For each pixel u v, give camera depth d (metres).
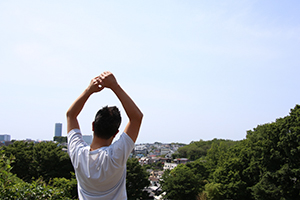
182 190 38.50
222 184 36.06
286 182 28.64
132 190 32.53
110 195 1.56
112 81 1.74
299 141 27.75
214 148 66.88
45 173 35.94
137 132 1.68
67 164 37.31
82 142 1.77
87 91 1.80
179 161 115.19
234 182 34.84
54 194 5.25
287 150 29.06
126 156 1.57
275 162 30.97
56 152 37.16
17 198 4.38
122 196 1.63
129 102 1.71
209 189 36.53
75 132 1.81
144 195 34.88
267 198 29.22
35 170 36.44
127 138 1.60
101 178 1.52
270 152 31.27
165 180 42.09
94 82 1.78
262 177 30.72
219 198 35.84
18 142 39.69
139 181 33.94
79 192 1.67
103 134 1.69
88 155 1.59
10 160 4.65
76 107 1.83
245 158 36.25
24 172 36.16
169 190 40.41
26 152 37.28
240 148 42.34
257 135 35.28
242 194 33.91
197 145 145.50
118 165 1.54
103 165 1.52
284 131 29.84
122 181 1.64
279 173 28.44
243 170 34.94
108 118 1.68
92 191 1.57
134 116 1.68
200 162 57.12
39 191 4.88
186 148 144.12
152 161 147.00
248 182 34.75
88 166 1.55
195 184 40.12
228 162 37.28
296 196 28.19
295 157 28.16
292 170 27.72
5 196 4.23
